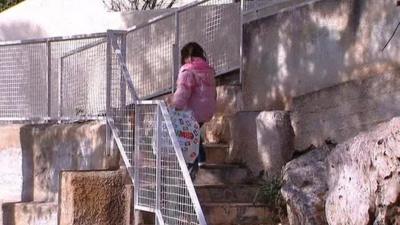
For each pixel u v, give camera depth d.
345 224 9.30
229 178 11.44
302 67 11.82
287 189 10.37
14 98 12.84
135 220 10.55
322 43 11.60
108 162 11.11
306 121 11.48
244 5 12.66
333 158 9.76
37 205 11.81
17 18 17.33
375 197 8.98
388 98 10.75
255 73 12.45
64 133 11.87
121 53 11.14
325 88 11.36
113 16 15.94
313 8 11.73
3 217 12.15
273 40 12.22
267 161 11.38
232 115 12.12
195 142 10.32
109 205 10.80
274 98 12.17
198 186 10.84
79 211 10.75
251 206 10.70
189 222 9.52
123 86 10.94
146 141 10.41
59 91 12.15
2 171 12.81
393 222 8.88
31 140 12.41
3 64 12.97
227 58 12.84
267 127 11.41
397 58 10.77
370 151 9.07
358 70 11.17
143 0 16.34
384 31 10.91
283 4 12.30
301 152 11.46
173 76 12.92
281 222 10.66
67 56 12.01
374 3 11.02
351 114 11.08
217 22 12.97
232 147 11.95
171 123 9.93
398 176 8.79
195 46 10.88
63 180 10.93
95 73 11.45
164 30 13.47
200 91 10.72
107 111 11.12
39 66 12.46
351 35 11.27
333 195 9.53
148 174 10.38
